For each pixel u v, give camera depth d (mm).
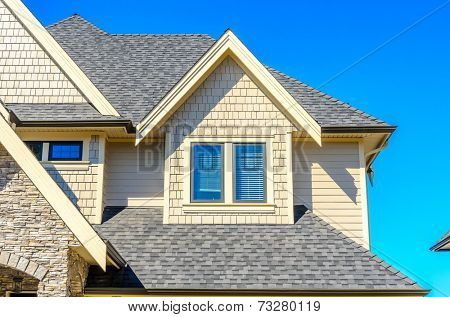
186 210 14586
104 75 17469
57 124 14547
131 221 14586
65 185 14719
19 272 12117
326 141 15641
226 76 15375
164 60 18312
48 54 15898
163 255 13305
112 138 15555
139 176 15445
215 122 15141
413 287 12195
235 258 13180
